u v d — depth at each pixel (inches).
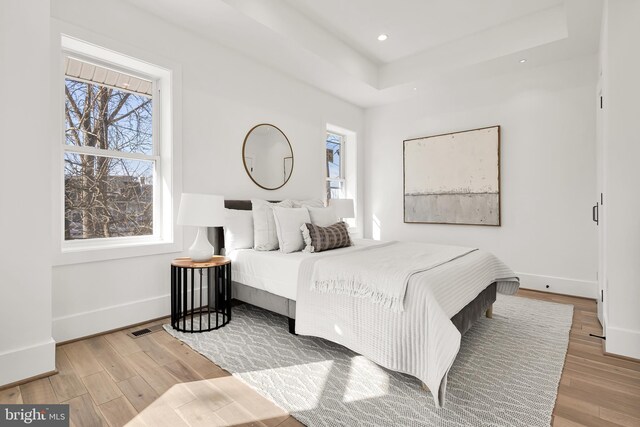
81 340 92.7
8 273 69.0
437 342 63.6
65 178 97.6
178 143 115.3
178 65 114.7
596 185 134.3
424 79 160.9
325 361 81.0
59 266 90.1
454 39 148.3
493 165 159.0
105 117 105.6
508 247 156.9
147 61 106.3
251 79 141.1
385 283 74.7
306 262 93.4
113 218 107.3
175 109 114.3
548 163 146.0
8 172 69.0
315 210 132.3
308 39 132.1
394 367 71.2
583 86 137.8
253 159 142.6
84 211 101.3
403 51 159.2
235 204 130.3
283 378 72.9
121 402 63.7
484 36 140.8
